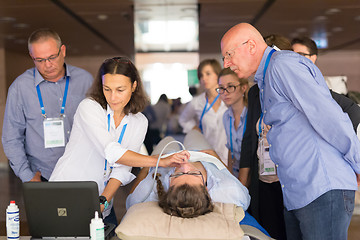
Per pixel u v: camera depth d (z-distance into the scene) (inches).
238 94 135.9
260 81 91.6
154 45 447.8
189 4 306.7
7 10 313.3
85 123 91.8
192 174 91.7
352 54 611.2
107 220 106.8
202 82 173.5
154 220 85.4
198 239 82.1
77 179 93.7
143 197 103.6
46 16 339.3
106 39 463.5
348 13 346.9
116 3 298.8
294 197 87.2
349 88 614.2
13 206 84.1
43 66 110.2
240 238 82.4
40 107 116.0
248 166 123.3
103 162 95.4
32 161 120.0
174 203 87.4
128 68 88.8
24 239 84.8
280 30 427.8
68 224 82.3
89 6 307.1
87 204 80.8
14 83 115.1
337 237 85.6
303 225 87.7
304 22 386.9
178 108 407.5
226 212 91.7
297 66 81.9
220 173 106.2
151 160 91.0
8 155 115.8
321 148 84.7
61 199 80.9
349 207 85.4
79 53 564.4
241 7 320.2
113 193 93.4
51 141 115.8
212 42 471.8
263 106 93.2
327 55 617.0
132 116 96.7
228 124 143.2
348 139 80.6
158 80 509.0
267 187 120.3
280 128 87.4
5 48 475.2
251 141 121.0
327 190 83.7
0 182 336.8
